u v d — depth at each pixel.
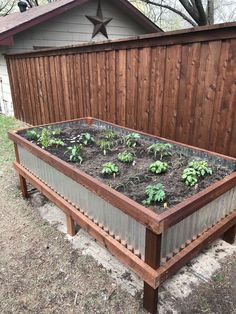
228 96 2.28
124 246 1.75
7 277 1.99
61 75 4.47
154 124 3.09
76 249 2.26
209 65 2.37
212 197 1.72
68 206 2.22
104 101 3.77
